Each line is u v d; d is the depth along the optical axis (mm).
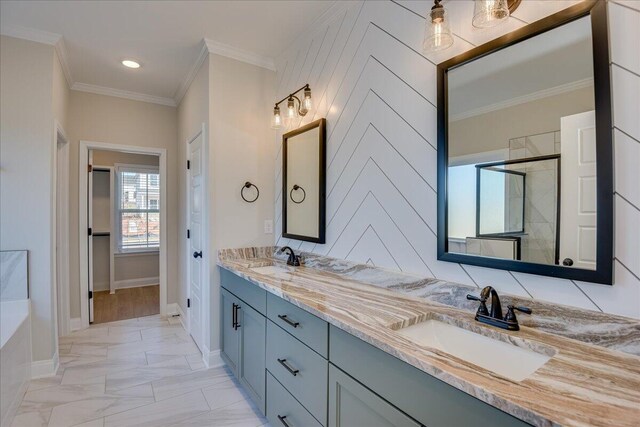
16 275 2340
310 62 2402
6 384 1848
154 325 3514
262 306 1881
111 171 4965
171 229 3893
